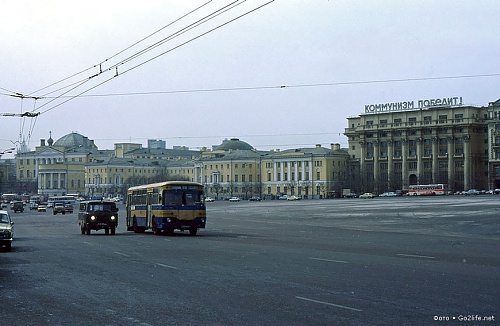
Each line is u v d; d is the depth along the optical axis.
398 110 158.62
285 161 160.62
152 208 37.88
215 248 25.62
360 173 160.25
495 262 18.67
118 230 46.69
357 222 49.94
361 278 15.15
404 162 155.25
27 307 12.07
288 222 54.12
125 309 11.65
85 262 20.55
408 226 42.31
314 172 157.00
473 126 147.38
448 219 47.50
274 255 21.84
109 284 15.02
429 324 9.81
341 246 26.02
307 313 10.88
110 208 40.22
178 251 24.34
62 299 12.96
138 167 176.25
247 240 31.00
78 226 55.06
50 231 45.56
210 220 60.84
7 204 149.12
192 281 15.23
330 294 12.84
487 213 53.03
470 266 17.52
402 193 151.50
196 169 173.75
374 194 148.75
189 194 36.41
